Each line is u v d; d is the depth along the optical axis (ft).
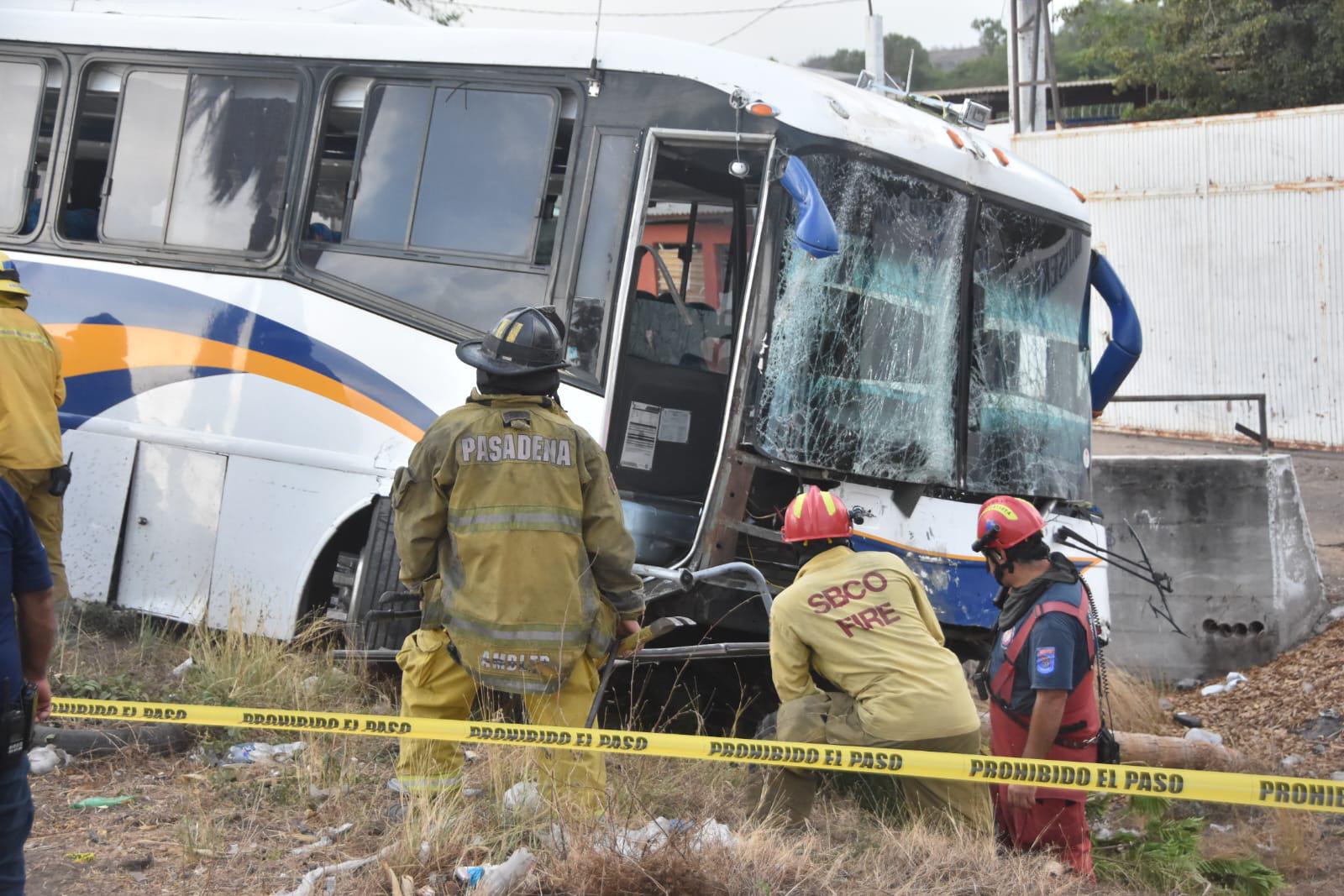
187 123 27.37
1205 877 18.63
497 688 15.64
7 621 11.07
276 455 25.25
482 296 24.30
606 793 16.62
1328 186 63.41
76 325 27.32
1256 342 65.36
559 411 16.49
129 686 22.11
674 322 25.16
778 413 22.62
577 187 23.80
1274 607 36.11
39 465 19.20
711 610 22.36
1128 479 37.68
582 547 16.05
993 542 17.30
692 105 23.30
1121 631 37.50
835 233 21.36
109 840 15.61
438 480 15.75
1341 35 86.84
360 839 15.88
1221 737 30.53
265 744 19.89
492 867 14.29
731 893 14.15
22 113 28.84
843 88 25.03
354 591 24.02
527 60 24.70
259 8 28.40
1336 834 22.07
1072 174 69.15
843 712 17.43
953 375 25.12
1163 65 93.61
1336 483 55.98
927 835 16.26
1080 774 13.89
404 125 25.68
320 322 25.36
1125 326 29.94
